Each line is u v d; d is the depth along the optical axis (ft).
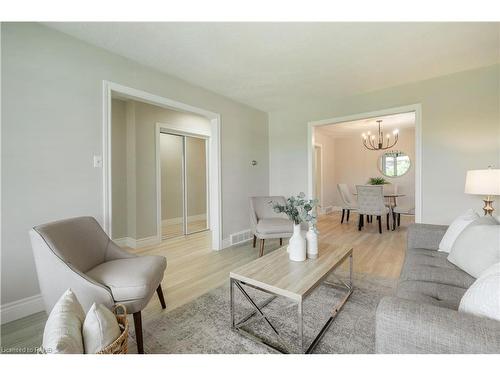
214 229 11.73
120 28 6.49
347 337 4.98
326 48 7.68
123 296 4.54
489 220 5.48
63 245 4.90
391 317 2.70
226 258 10.35
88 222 5.93
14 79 5.83
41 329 5.47
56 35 6.51
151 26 6.43
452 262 5.42
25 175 6.00
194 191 15.49
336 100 12.46
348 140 23.44
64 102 6.65
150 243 12.78
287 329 5.31
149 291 4.77
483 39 7.24
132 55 7.91
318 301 6.48
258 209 11.84
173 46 7.43
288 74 9.59
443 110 9.81
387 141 20.30
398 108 10.76
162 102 9.18
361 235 13.79
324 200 22.09
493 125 8.95
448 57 8.34
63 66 6.63
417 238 6.93
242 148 13.15
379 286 7.27
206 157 16.07
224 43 7.31
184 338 5.04
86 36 6.83
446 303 3.95
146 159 12.75
